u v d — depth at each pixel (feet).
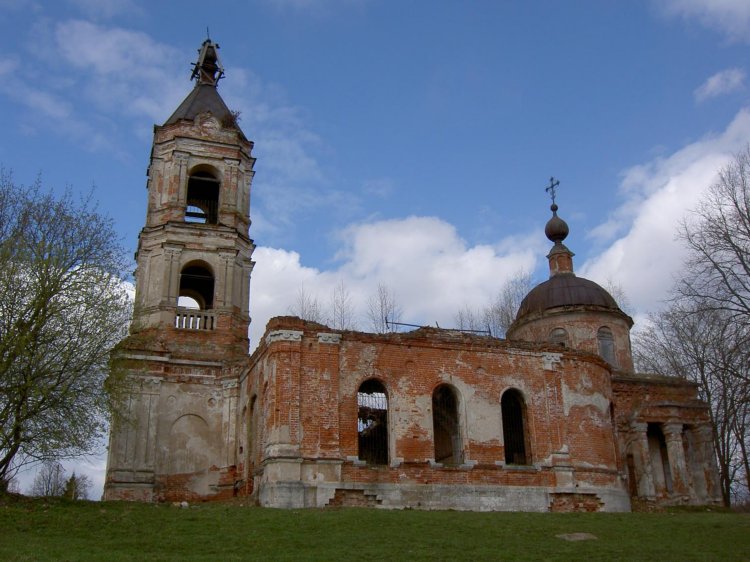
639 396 124.57
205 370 113.09
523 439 100.89
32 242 86.99
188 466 108.27
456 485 92.89
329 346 93.20
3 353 80.74
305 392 90.12
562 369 104.27
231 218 123.34
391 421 93.45
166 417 109.50
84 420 83.56
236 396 111.55
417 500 90.38
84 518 71.82
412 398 95.14
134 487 103.81
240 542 62.54
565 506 97.09
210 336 115.96
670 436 120.16
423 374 96.89
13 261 84.69
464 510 90.07
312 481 86.63
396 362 96.12
